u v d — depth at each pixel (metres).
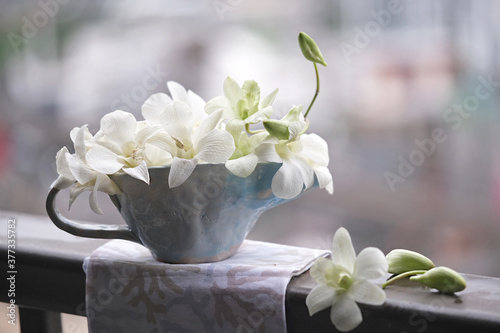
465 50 2.93
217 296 0.68
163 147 0.66
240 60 3.20
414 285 0.68
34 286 0.80
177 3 3.36
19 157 3.14
